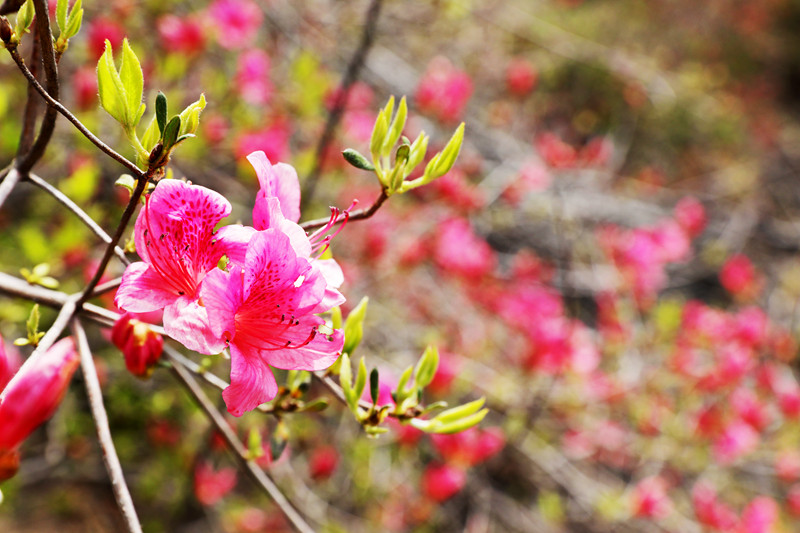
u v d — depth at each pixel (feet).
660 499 19.20
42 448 20.38
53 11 10.69
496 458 22.44
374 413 6.18
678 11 43.52
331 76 19.26
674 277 32.32
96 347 17.76
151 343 6.14
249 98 15.72
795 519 23.21
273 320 5.27
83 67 14.21
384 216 19.83
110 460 5.56
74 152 15.01
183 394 17.25
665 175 37.24
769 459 22.21
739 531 19.02
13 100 14.60
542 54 31.40
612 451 21.75
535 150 26.99
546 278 23.41
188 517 20.88
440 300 22.41
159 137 4.80
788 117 45.52
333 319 6.32
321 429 20.29
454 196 20.90
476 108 28.71
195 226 5.05
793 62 45.83
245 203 18.38
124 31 14.32
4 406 4.33
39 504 20.81
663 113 36.17
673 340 20.83
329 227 5.85
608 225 27.96
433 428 6.27
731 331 20.53
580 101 35.24
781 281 32.27
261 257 4.97
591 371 19.90
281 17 19.47
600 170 28.32
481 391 21.08
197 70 16.99
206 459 18.43
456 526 21.65
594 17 39.96
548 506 20.49
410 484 20.66
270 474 17.65
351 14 20.74
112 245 5.17
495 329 21.72
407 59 26.32
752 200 36.88
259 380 4.98
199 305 4.97
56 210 16.11
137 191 4.61
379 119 5.86
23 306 13.60
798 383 25.53
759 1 44.68
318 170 15.97
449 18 22.22
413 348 21.40
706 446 20.61
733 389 20.44
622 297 23.13
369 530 20.15
